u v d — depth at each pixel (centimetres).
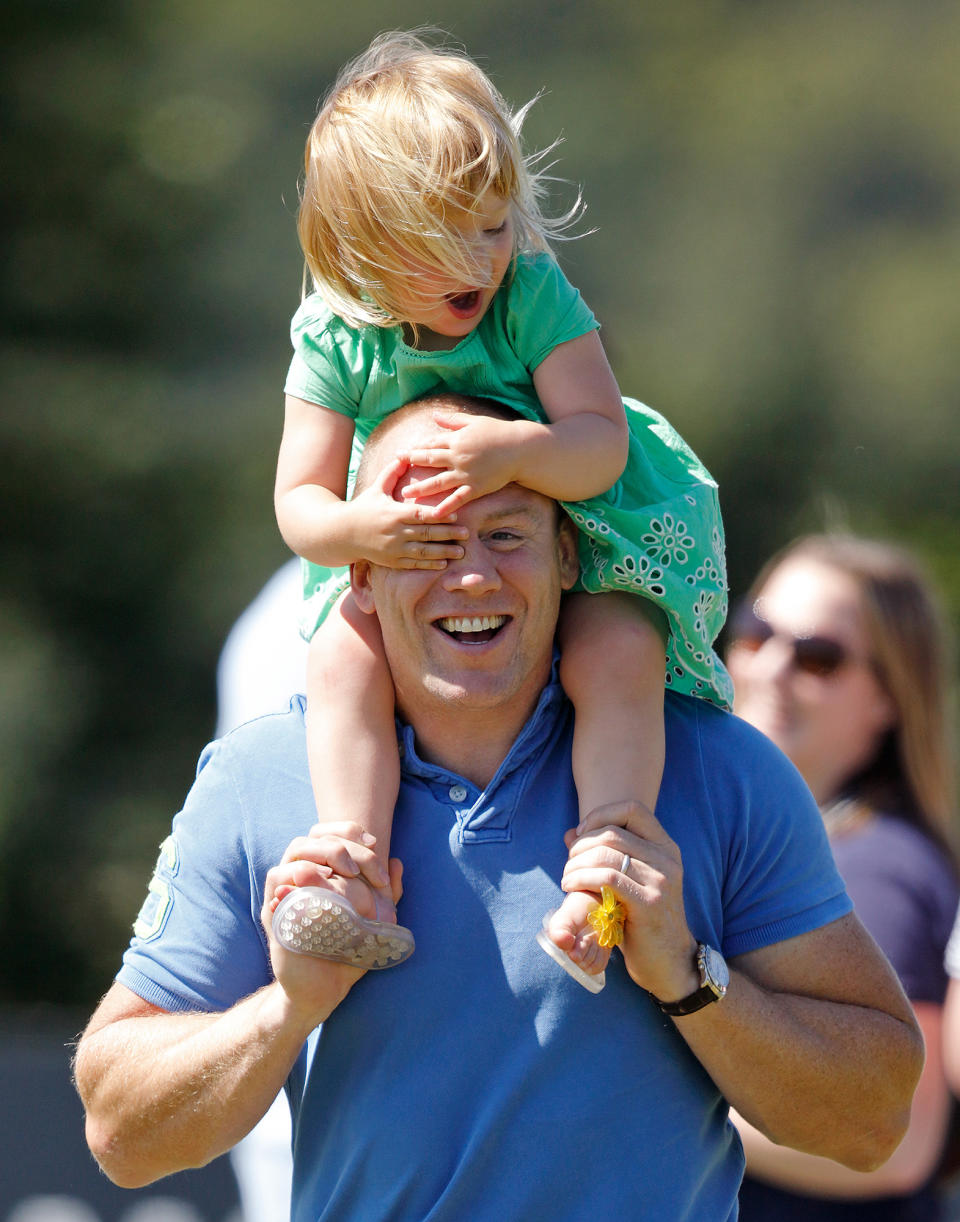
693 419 6009
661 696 888
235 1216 1684
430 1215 825
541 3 6706
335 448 909
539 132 6525
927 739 1288
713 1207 868
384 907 833
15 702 4916
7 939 4719
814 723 1295
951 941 1187
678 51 6769
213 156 5797
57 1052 1858
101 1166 909
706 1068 848
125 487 5209
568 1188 825
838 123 6625
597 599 910
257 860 884
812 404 6097
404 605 857
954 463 5988
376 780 870
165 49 6006
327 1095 860
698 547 913
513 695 877
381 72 877
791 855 896
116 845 4844
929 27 6775
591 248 6369
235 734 934
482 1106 833
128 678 5088
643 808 835
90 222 5591
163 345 5547
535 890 855
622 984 851
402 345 887
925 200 6538
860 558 1354
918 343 6156
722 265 6381
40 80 5684
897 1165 1110
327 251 862
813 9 6856
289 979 812
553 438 851
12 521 5141
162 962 889
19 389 5300
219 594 5150
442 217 823
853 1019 875
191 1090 845
